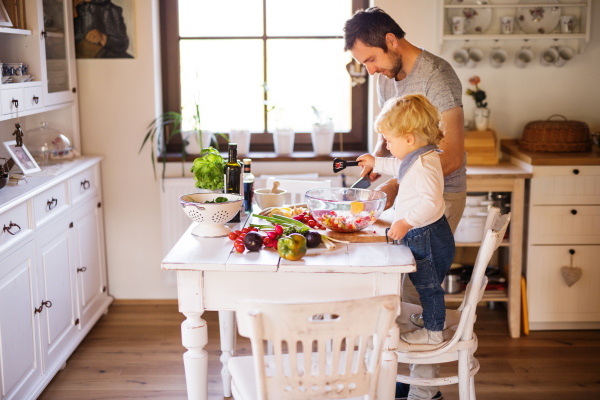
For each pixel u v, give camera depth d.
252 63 3.46
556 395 2.47
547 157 2.90
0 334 2.02
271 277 1.65
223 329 2.39
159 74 3.37
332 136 3.35
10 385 2.10
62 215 2.63
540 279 3.01
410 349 1.83
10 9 2.50
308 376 1.39
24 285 2.22
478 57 3.24
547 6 3.15
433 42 3.21
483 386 2.54
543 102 3.32
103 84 3.21
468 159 3.17
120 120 3.24
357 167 3.32
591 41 3.24
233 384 1.69
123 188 3.32
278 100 3.51
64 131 3.12
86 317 2.97
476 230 3.05
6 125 2.79
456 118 2.12
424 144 1.78
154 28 3.21
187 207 1.82
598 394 2.48
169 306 3.42
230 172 2.07
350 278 1.65
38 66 2.65
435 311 1.82
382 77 2.42
